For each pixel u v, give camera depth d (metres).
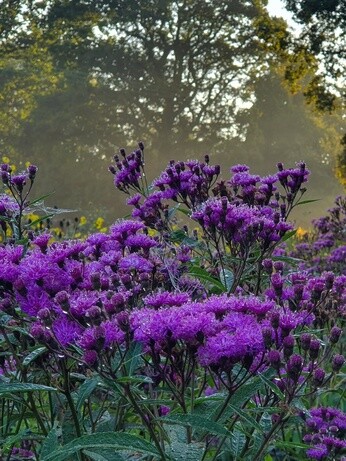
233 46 68.31
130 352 3.33
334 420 5.01
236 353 3.24
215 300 3.57
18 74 66.19
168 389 3.88
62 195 67.69
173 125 68.69
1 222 5.46
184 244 5.75
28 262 3.76
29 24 66.19
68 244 4.20
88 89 66.44
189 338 3.28
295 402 3.68
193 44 68.31
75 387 4.11
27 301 3.68
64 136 67.69
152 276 4.84
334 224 13.20
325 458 4.73
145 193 6.37
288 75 49.50
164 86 66.50
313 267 11.09
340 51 46.47
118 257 4.68
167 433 3.61
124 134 68.94
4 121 67.38
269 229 5.21
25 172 5.64
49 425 4.22
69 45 66.56
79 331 3.56
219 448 3.66
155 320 3.26
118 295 3.57
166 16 67.00
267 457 4.81
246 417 3.33
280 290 4.43
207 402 3.63
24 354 3.97
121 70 66.94
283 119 78.25
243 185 6.25
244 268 5.51
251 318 3.38
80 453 3.45
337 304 5.37
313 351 3.67
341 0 44.97
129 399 3.31
